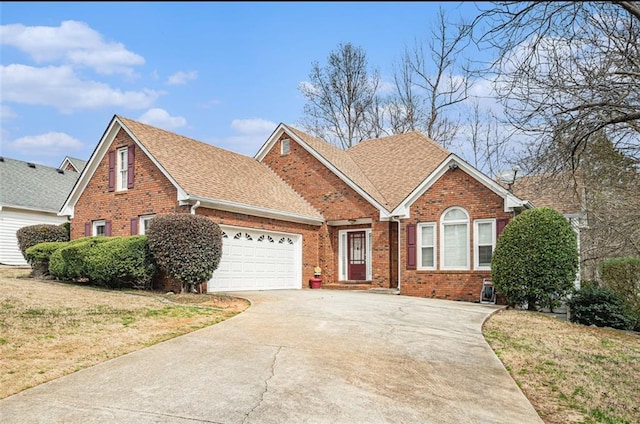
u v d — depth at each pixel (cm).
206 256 1373
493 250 1579
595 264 1741
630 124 830
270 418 495
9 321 866
